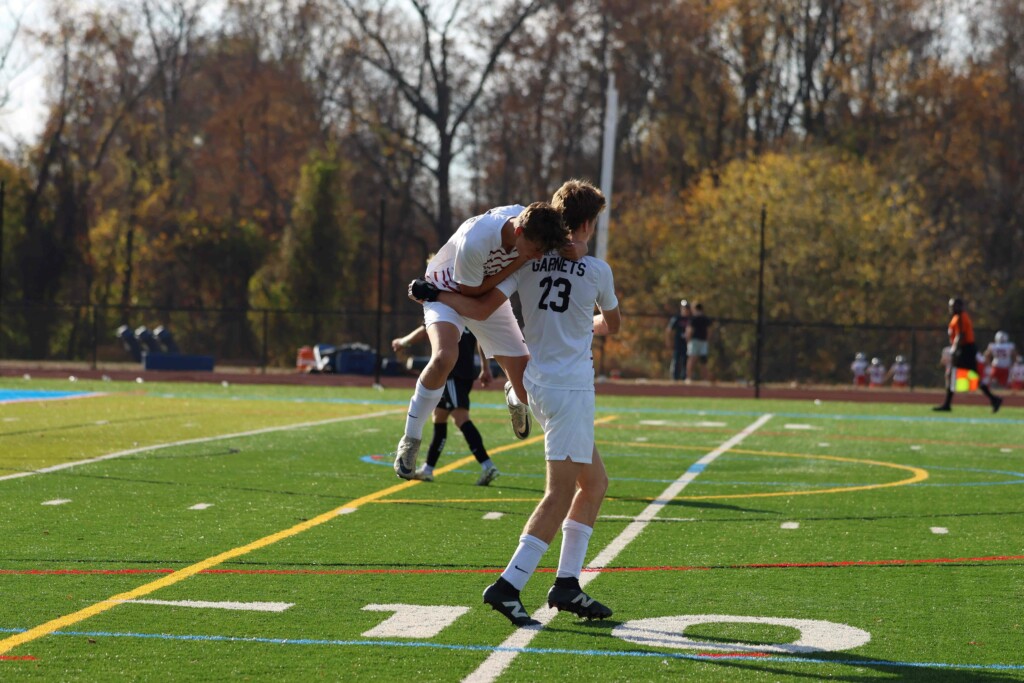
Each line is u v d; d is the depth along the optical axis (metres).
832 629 18.25
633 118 184.50
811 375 131.75
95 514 28.47
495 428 55.25
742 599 20.27
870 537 26.39
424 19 175.50
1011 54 169.75
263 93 185.38
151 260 171.12
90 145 176.25
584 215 19.31
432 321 21.36
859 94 168.00
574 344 18.94
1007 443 51.25
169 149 190.00
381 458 41.19
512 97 178.62
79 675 15.48
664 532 26.89
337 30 177.38
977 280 154.25
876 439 52.72
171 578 21.45
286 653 16.66
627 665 16.22
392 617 18.80
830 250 132.00
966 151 167.88
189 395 78.12
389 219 194.75
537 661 16.38
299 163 186.38
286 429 52.84
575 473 18.67
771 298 132.38
